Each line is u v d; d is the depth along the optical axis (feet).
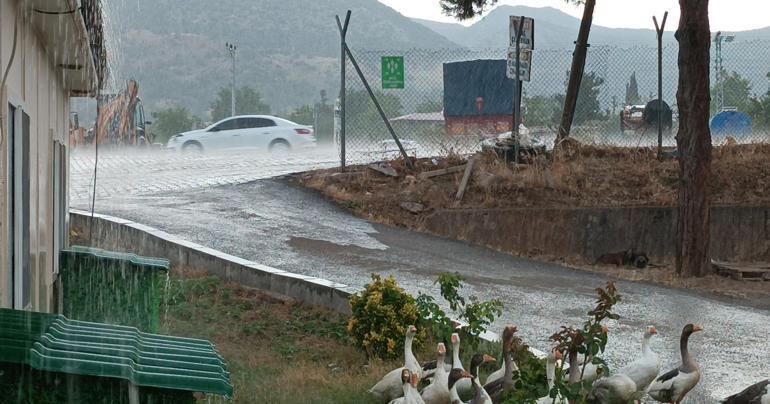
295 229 73.10
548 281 64.44
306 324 47.78
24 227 30.40
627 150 91.76
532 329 50.44
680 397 37.68
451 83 105.09
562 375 30.55
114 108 137.08
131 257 43.57
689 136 70.23
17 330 21.38
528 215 79.05
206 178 95.40
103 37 47.11
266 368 39.70
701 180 70.08
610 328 51.72
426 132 99.91
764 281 69.05
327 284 51.31
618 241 79.41
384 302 42.47
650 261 78.89
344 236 72.43
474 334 40.37
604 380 33.96
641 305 58.23
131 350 22.02
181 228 70.08
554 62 108.68
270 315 49.60
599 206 80.38
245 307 50.90
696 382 37.65
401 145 88.58
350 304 43.34
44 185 37.52
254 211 78.18
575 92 92.58
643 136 98.94
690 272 69.92
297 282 52.34
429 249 71.77
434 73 105.91
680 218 70.59
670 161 88.89
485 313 40.60
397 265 65.46
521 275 66.03
